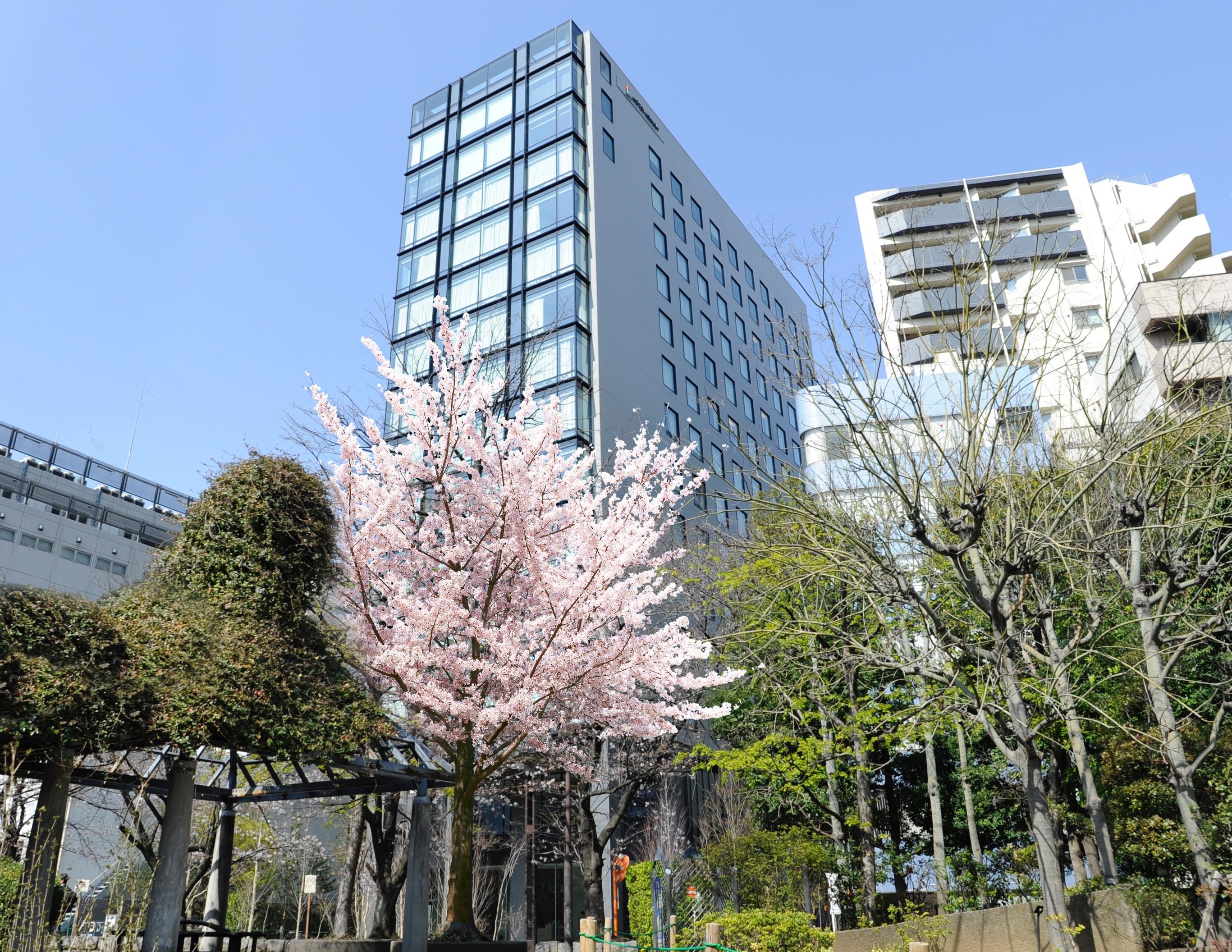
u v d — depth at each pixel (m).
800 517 14.02
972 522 13.70
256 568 12.05
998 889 18.78
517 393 21.78
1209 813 15.38
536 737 15.31
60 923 9.98
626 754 23.86
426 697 13.82
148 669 10.21
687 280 47.31
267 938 15.23
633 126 46.25
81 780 11.92
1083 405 14.13
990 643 15.76
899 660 14.71
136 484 41.53
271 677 11.14
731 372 49.44
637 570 22.22
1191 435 13.18
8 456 36.53
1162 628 13.98
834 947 15.04
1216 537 14.12
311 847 27.56
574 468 15.92
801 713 18.77
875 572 14.12
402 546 14.98
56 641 9.54
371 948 15.21
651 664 14.74
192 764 11.01
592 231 39.69
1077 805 22.03
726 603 20.62
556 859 28.30
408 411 14.98
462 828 14.53
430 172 45.00
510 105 43.91
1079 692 17.23
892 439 13.45
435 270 41.91
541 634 15.41
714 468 43.00
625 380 38.28
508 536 14.68
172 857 10.55
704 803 27.00
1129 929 13.57
